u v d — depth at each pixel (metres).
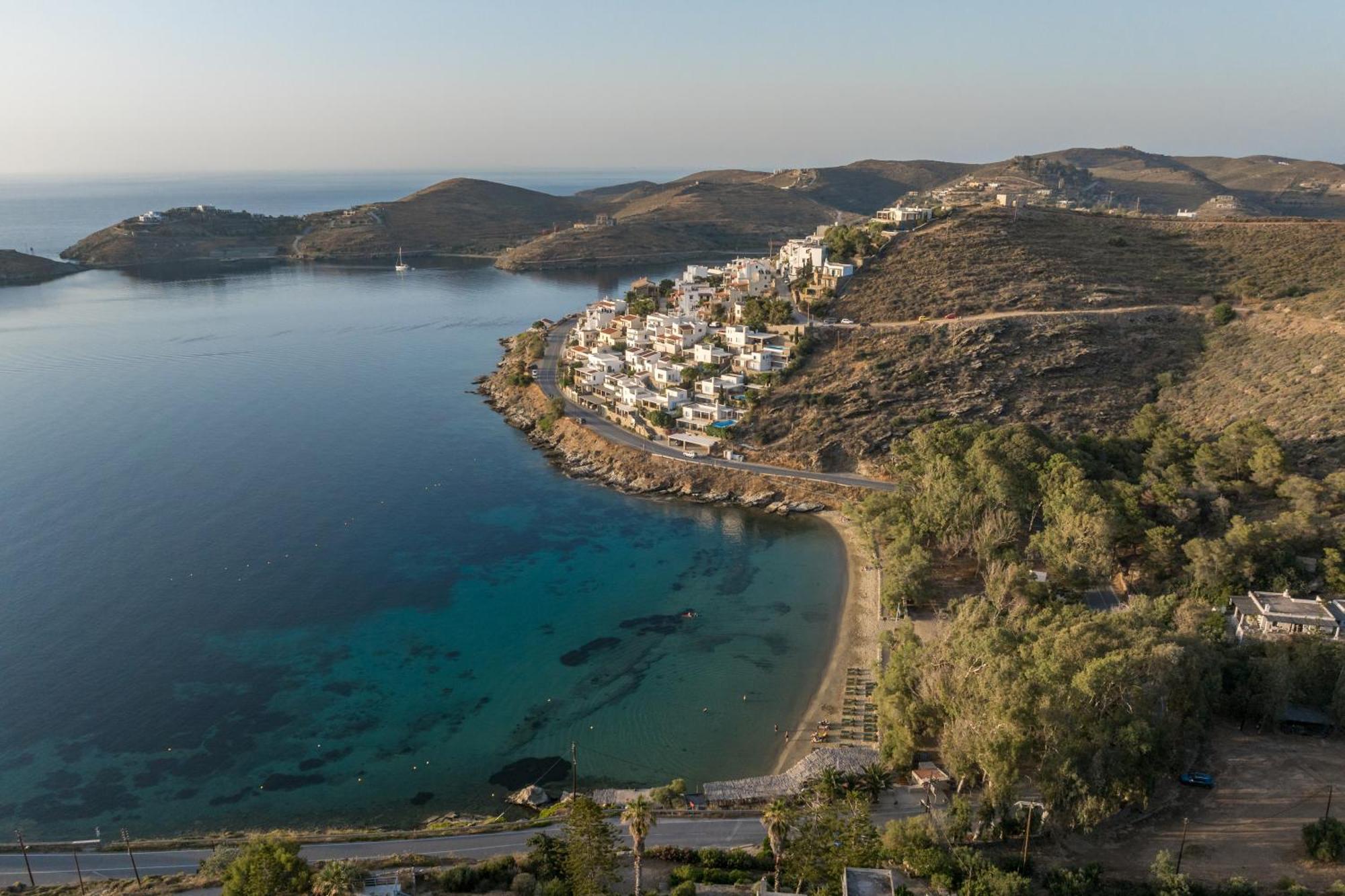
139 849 77.69
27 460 180.62
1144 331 188.00
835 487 161.88
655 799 81.44
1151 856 63.53
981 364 181.38
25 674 106.81
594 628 119.38
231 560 138.38
